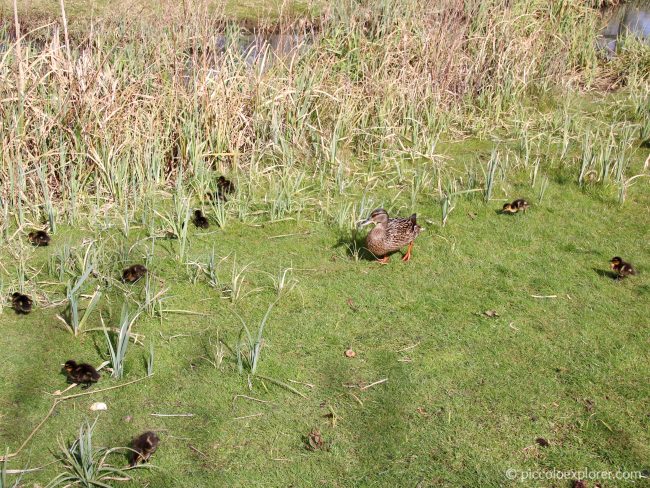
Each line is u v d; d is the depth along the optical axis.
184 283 5.38
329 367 4.79
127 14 7.95
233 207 6.20
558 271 5.60
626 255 5.78
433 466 4.27
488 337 5.01
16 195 5.96
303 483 4.19
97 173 6.25
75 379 4.61
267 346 4.91
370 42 7.73
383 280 5.48
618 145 7.12
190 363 4.80
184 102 6.56
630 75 8.55
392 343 4.96
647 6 12.11
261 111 6.76
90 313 5.12
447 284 5.46
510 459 4.31
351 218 6.07
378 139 7.05
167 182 6.44
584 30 9.05
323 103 7.09
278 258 5.67
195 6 7.47
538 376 4.75
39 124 6.09
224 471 4.23
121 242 5.75
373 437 4.41
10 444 4.34
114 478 4.18
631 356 4.88
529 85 8.16
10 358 4.80
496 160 6.35
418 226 5.66
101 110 6.27
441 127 7.36
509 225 6.11
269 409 4.54
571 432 4.45
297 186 6.34
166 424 4.45
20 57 6.01
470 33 8.16
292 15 9.52
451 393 4.64
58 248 5.64
